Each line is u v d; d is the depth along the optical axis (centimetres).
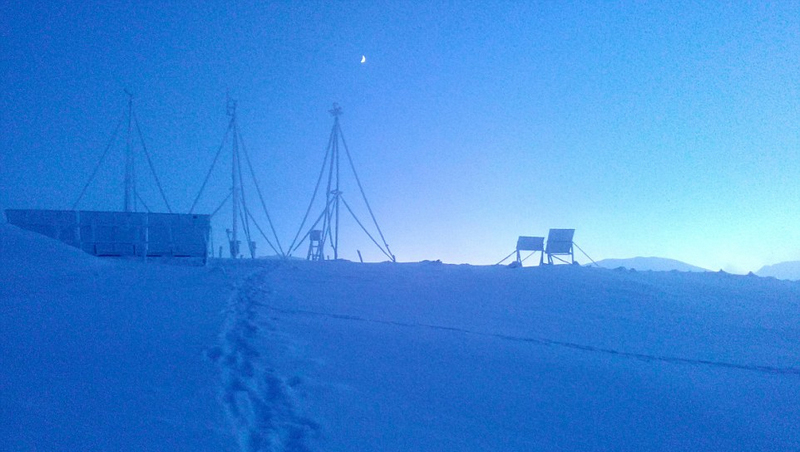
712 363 858
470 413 552
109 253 1766
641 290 1449
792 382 793
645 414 610
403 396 573
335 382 585
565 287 1447
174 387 493
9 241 1182
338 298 1120
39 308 788
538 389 649
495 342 848
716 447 548
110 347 598
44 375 491
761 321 1176
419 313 1040
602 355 843
